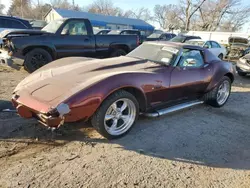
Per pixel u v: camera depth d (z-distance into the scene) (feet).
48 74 11.55
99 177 8.47
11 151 9.66
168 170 9.21
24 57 22.16
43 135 11.10
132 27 121.90
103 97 9.95
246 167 9.88
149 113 12.73
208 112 16.47
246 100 20.45
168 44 14.97
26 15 175.94
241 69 31.19
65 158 9.46
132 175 8.72
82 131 11.76
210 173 9.27
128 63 12.96
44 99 9.47
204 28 149.48
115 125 11.16
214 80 16.26
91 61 13.32
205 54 16.25
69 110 9.13
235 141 12.24
